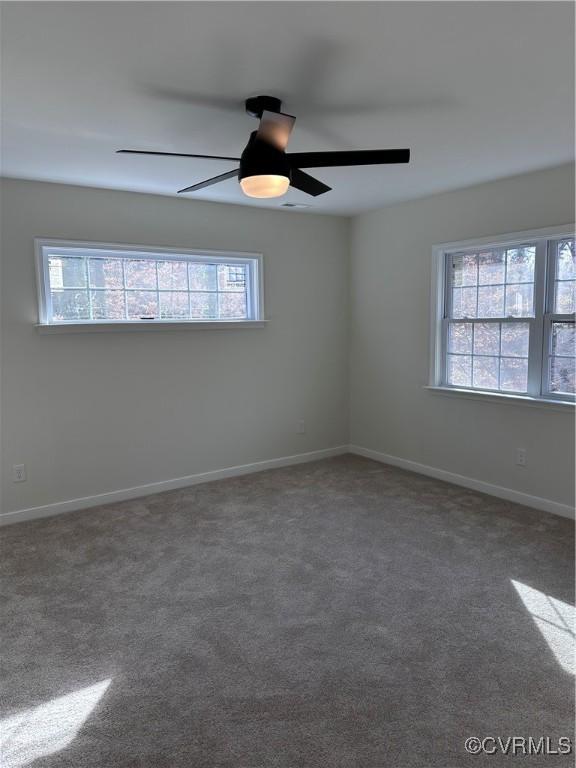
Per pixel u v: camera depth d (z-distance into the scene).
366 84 2.13
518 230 3.69
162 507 3.92
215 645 2.27
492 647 2.22
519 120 2.55
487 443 4.09
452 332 4.36
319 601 2.60
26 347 3.63
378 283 4.90
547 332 3.67
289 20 1.65
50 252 3.73
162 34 1.72
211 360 4.46
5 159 3.07
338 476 4.61
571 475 3.57
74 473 3.89
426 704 1.91
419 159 3.21
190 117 2.47
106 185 3.71
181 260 4.30
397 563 2.97
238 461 4.70
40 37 1.73
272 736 1.78
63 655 2.22
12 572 2.95
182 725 1.83
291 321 4.89
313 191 2.68
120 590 2.74
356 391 5.29
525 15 1.64
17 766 1.68
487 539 3.27
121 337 4.00
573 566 2.91
